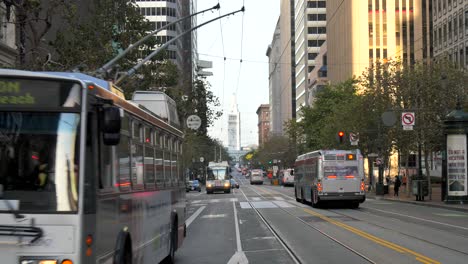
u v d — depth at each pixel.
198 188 73.62
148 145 9.44
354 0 93.69
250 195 53.56
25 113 6.01
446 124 32.56
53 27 28.27
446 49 75.00
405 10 93.88
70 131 5.99
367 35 93.12
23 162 5.92
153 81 28.36
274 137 124.12
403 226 19.89
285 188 81.25
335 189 30.81
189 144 52.47
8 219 5.73
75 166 5.93
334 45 108.25
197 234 18.67
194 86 48.53
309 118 69.38
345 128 49.59
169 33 113.38
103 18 24.83
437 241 15.29
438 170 78.62
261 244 15.53
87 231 5.96
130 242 7.91
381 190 46.34
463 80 39.38
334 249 14.00
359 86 66.94
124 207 7.56
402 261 11.80
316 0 146.50
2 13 19.30
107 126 6.23
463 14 69.00
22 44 21.98
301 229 19.39
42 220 5.77
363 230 18.58
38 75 6.03
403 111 37.84
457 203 32.25
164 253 10.95
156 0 113.69
